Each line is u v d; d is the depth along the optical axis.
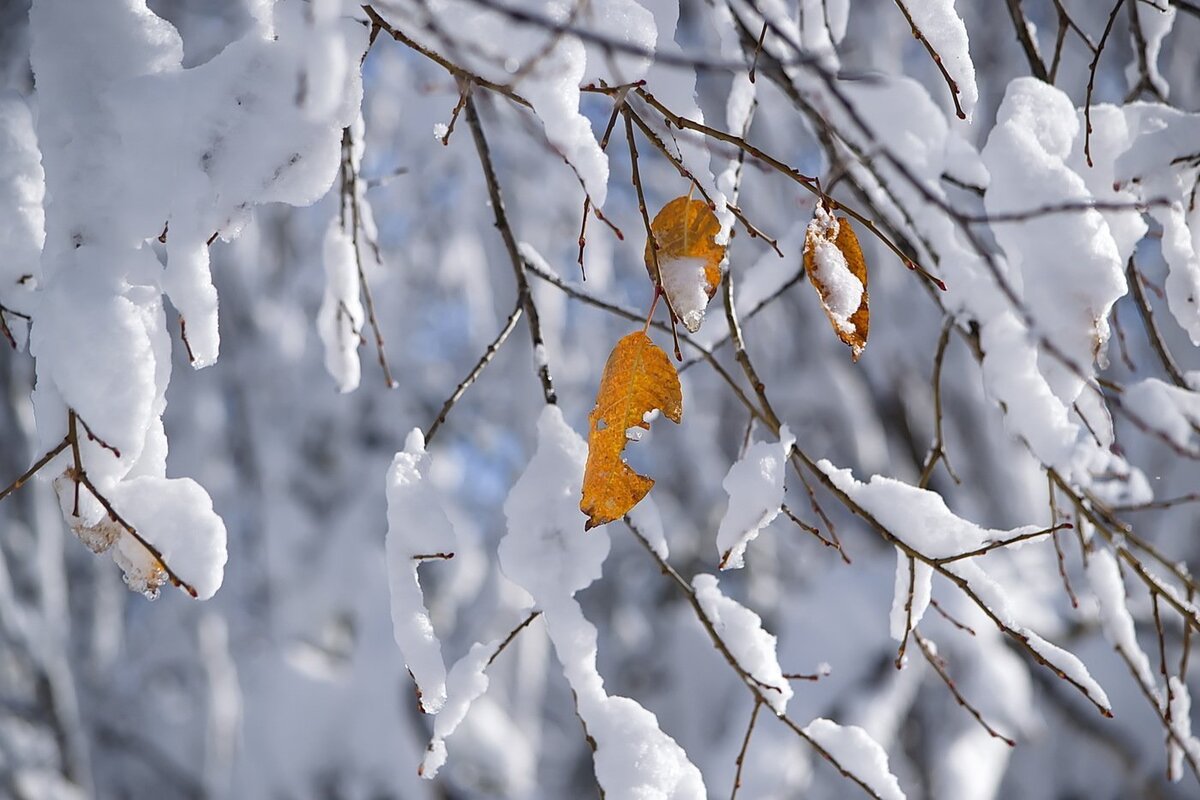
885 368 5.64
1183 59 5.52
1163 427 2.19
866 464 5.63
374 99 6.09
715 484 6.71
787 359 5.98
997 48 5.46
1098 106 1.89
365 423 6.77
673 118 1.54
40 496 5.42
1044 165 1.67
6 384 5.22
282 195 1.49
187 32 5.63
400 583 1.60
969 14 5.55
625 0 1.51
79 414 1.43
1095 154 1.86
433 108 5.91
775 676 1.91
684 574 6.90
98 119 1.51
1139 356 5.33
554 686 7.50
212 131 1.47
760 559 6.34
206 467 6.65
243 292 6.70
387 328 6.69
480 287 6.54
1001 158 1.69
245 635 6.69
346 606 6.13
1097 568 2.25
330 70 1.31
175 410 6.69
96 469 1.46
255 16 1.52
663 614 7.05
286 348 6.74
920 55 5.36
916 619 1.89
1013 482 5.26
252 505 6.76
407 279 6.62
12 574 5.35
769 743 4.17
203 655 6.58
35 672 5.34
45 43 1.54
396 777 5.29
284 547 6.36
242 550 6.82
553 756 7.32
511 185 5.88
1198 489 4.97
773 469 1.77
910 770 4.38
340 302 2.40
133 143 1.48
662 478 6.94
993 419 5.40
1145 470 5.13
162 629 6.74
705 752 6.07
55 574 5.47
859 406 5.68
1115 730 4.35
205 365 1.50
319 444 6.70
